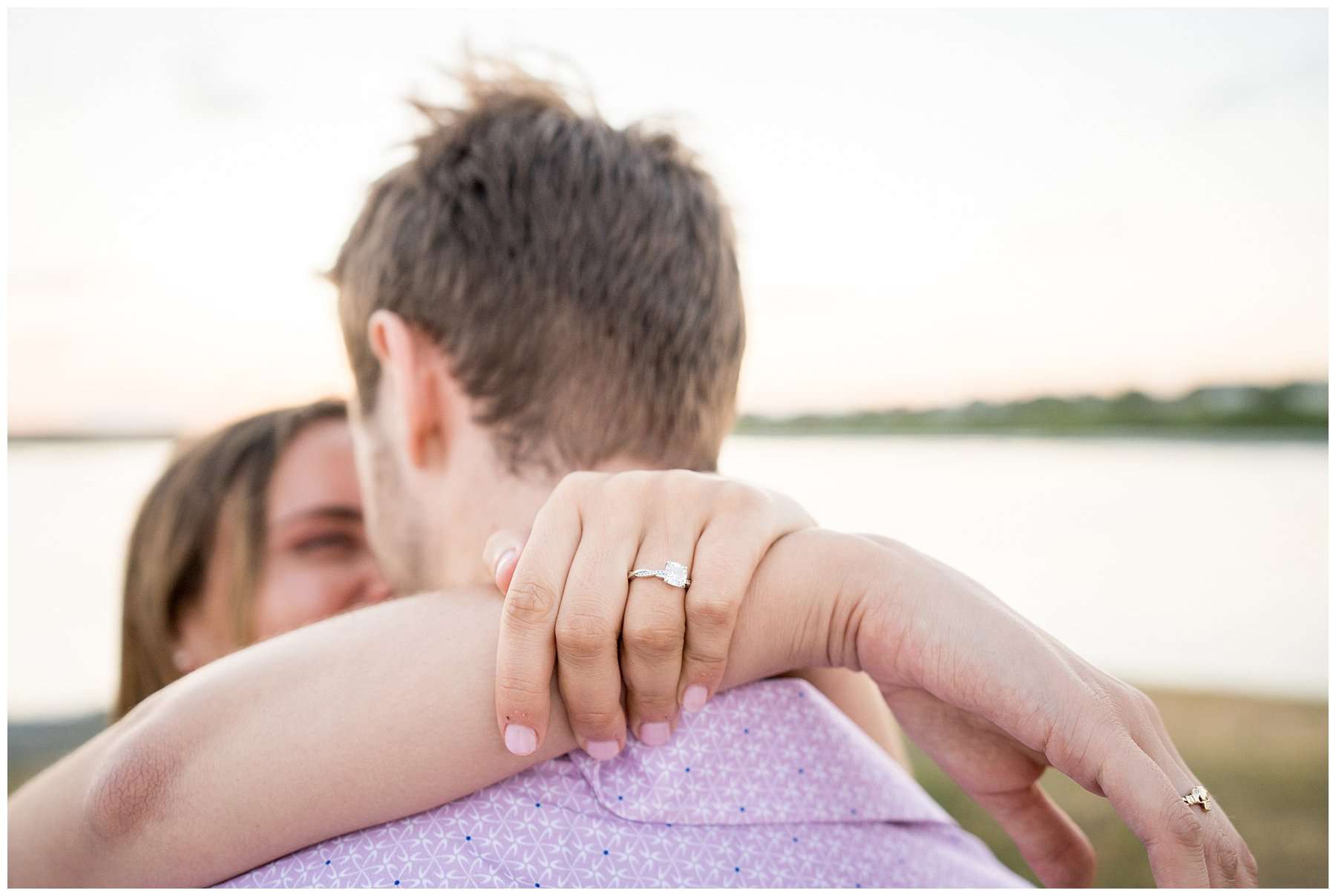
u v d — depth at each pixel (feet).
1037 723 2.20
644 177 3.44
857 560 2.52
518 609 2.24
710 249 3.54
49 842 2.32
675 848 2.51
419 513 3.53
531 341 3.27
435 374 3.41
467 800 2.43
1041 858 2.81
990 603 2.41
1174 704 12.18
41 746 11.37
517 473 3.31
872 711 3.71
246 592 7.76
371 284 3.59
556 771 2.52
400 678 2.39
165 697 2.49
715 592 2.30
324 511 7.79
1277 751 11.11
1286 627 13.55
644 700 2.41
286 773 2.28
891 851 2.85
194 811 2.26
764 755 2.72
